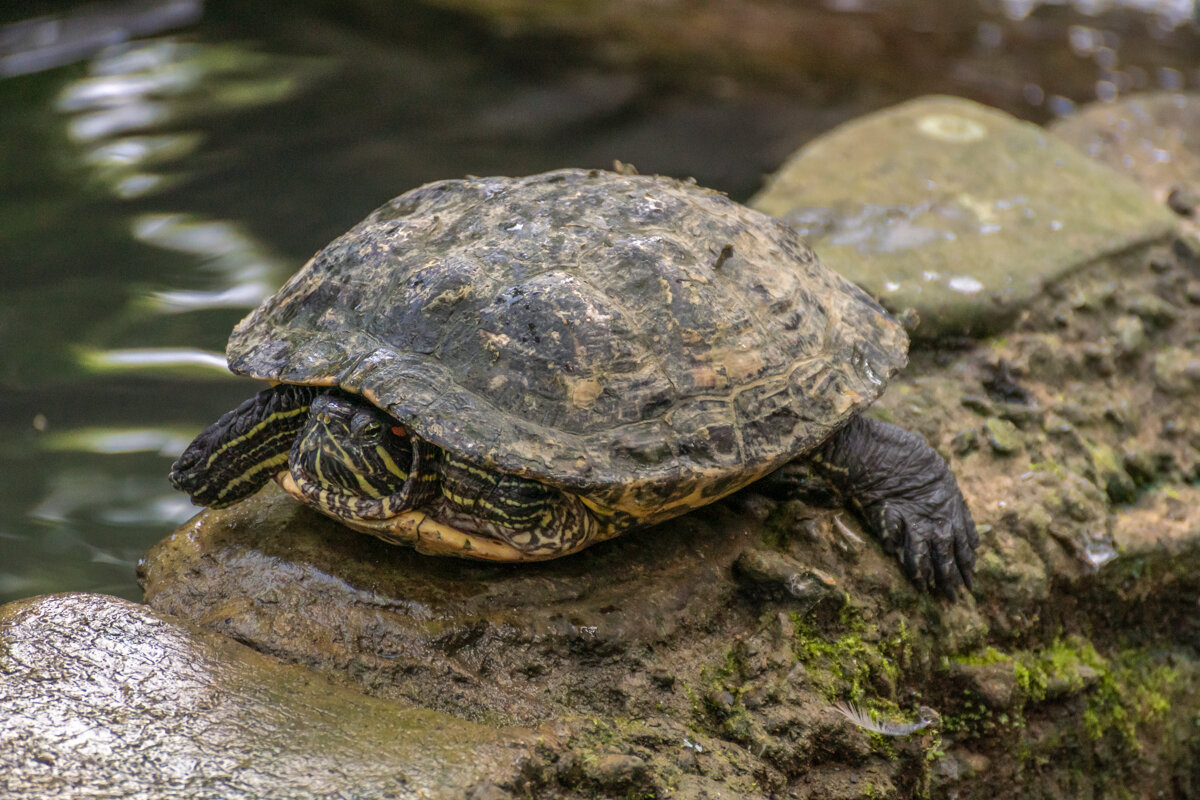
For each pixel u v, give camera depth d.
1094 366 7.34
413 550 5.01
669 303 4.75
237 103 12.57
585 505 4.61
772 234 5.56
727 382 4.73
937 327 7.11
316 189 10.86
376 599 4.71
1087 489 6.36
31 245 9.59
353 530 5.13
